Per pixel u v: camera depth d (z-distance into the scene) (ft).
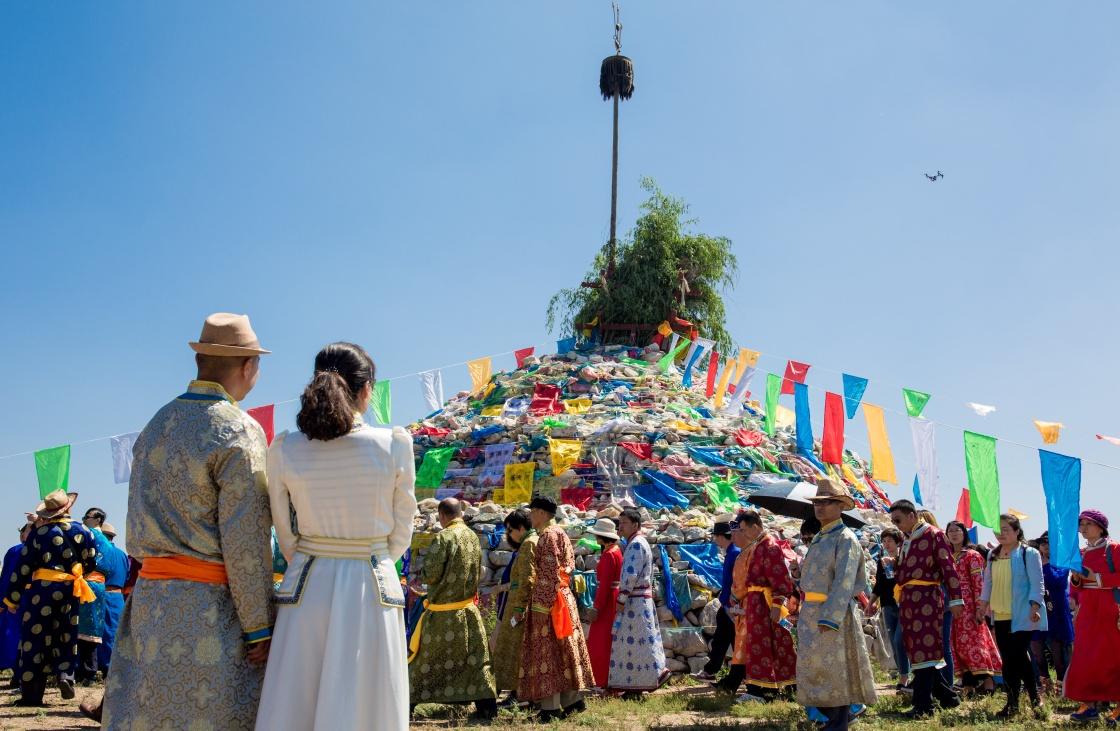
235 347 14.61
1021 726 27.20
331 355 15.24
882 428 39.32
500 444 62.18
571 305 92.02
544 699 29.81
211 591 13.61
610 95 96.73
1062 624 38.32
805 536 34.76
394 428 14.99
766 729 26.61
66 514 32.91
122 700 13.26
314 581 13.74
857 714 28.50
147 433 14.24
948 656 31.55
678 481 56.29
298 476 14.06
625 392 72.28
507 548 46.88
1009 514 32.12
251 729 13.51
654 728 27.27
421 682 29.37
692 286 91.81
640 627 33.96
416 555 46.52
